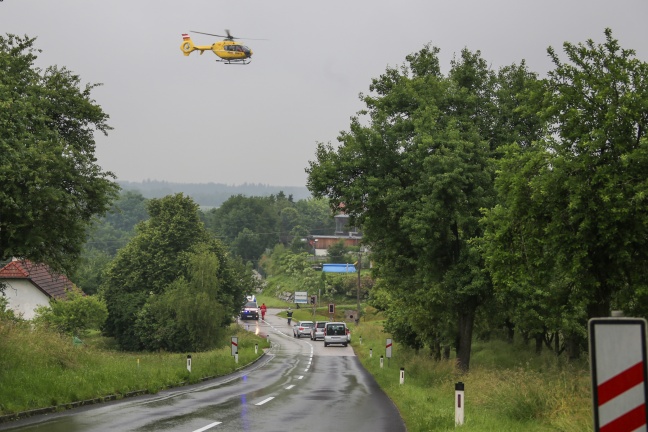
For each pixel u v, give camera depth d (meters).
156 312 79.25
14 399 19.92
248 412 20.81
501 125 34.97
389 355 49.41
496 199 31.22
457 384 16.73
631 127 17.56
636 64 18.48
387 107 35.78
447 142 31.22
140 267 84.75
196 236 87.75
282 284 170.00
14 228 25.91
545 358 41.88
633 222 16.81
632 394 5.14
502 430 15.15
